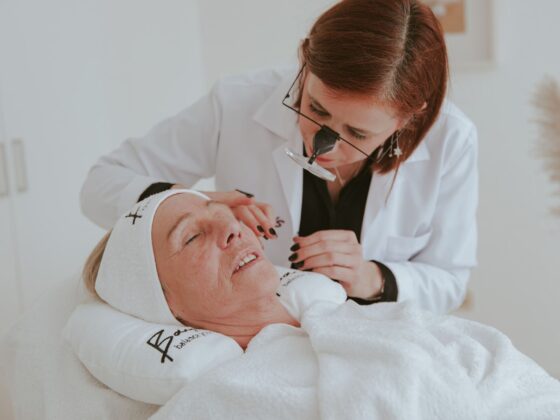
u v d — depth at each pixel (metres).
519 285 2.57
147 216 1.14
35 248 1.99
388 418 0.87
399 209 1.45
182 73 2.65
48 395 1.16
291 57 2.65
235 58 2.72
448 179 1.43
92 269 1.23
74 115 2.13
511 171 2.49
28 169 1.95
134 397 1.05
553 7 2.33
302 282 1.22
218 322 1.15
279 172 1.42
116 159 1.52
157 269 1.13
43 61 1.99
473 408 0.88
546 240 2.51
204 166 1.54
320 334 1.02
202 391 0.95
